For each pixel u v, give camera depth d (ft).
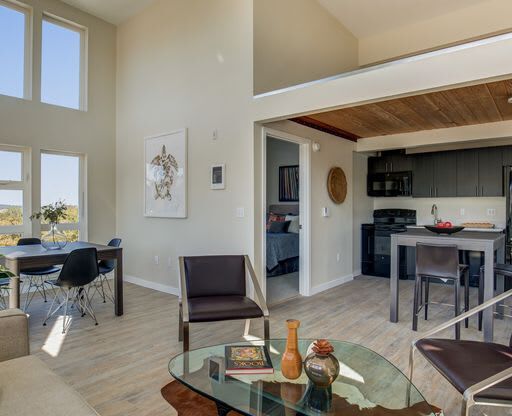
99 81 18.86
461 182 18.71
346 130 16.89
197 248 15.12
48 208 13.74
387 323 12.14
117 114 19.47
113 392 7.64
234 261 11.25
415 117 14.28
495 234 12.67
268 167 25.52
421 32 17.71
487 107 12.85
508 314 12.78
